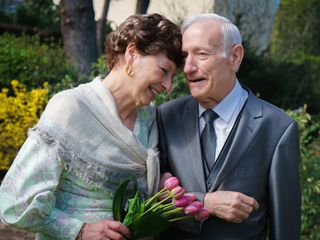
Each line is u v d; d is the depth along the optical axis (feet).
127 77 7.11
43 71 20.72
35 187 6.65
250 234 7.33
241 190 7.27
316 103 27.50
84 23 23.97
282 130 7.39
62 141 6.73
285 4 39.70
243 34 25.86
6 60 20.26
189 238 7.40
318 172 13.33
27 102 18.22
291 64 28.53
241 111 7.50
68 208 7.01
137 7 21.24
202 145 7.55
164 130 7.86
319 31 39.09
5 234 15.12
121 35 7.03
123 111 7.29
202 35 7.09
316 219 13.61
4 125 18.17
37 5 36.78
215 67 7.14
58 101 6.97
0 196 6.80
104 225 6.79
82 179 6.97
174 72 7.22
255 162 7.31
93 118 6.97
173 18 26.25
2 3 40.34
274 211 7.27
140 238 7.31
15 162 6.81
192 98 7.93
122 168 7.06
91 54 24.16
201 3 29.68
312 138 15.69
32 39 27.20
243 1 31.19
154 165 7.22
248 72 24.07
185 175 7.48
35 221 6.67
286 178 7.29
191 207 6.76
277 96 25.18
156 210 6.86
